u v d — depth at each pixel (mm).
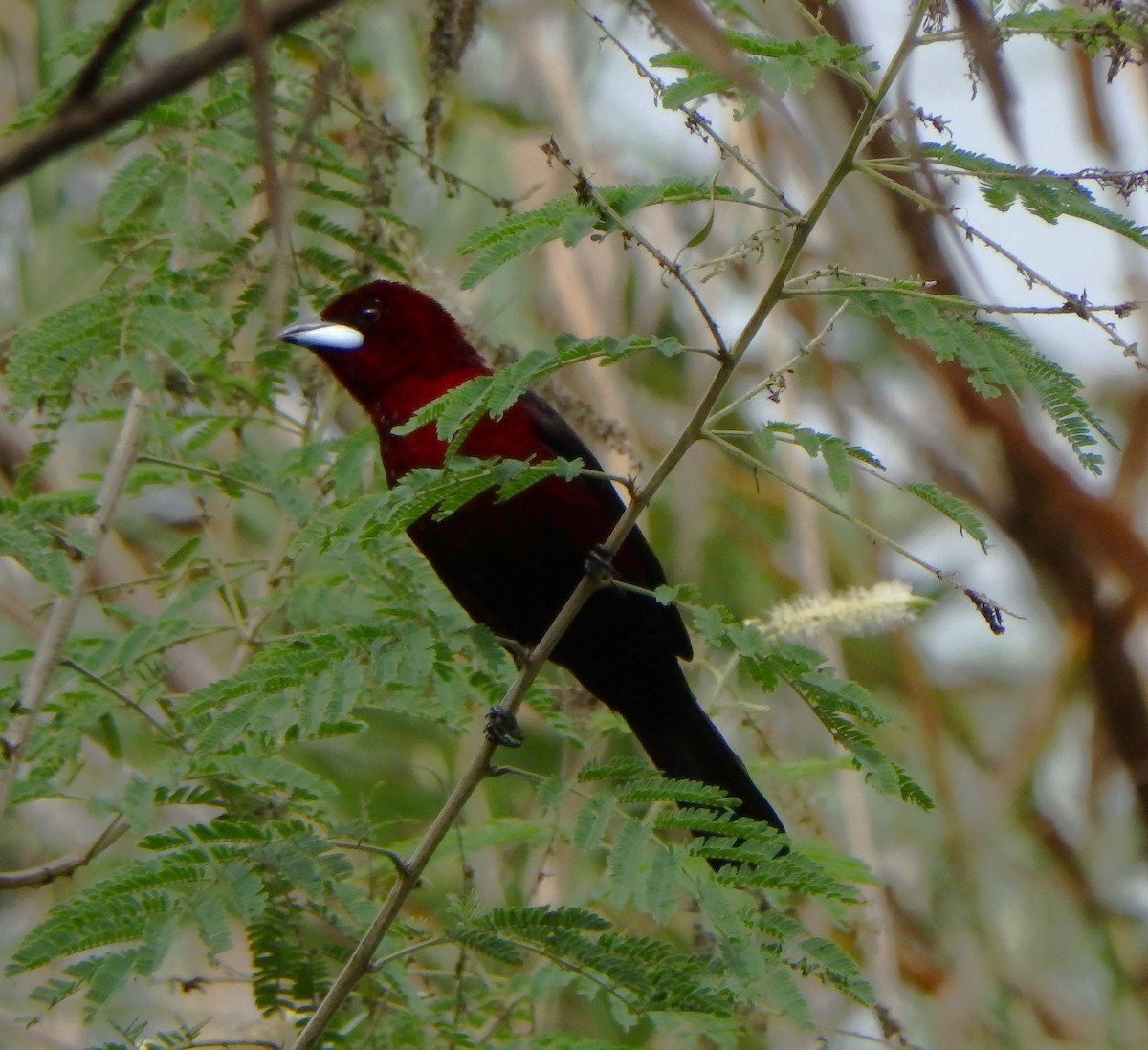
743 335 5973
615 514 8773
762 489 12891
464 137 11414
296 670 6434
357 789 10641
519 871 9523
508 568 8484
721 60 3568
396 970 7012
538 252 11383
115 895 5965
